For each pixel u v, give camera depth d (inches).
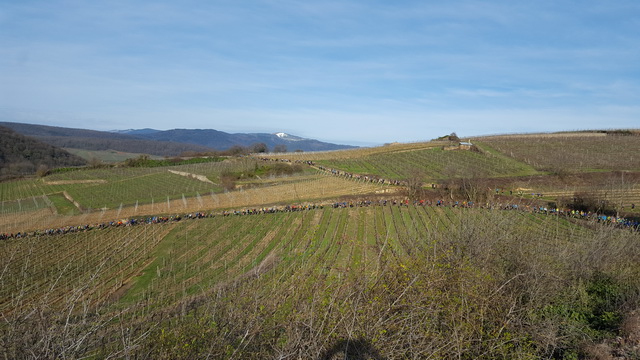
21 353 261.3
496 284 469.1
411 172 3009.4
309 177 2994.6
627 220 1504.7
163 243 1541.6
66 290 1007.0
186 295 816.3
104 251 1448.1
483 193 1834.4
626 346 423.2
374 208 1991.9
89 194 2650.1
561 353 440.5
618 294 544.7
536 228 1114.1
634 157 3016.7
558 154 3248.0
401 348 336.5
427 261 438.3
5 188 2933.1
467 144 3799.2
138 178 3221.0
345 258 747.4
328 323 333.4
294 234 1588.3
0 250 1428.4
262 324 346.6
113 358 304.3
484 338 402.9
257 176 3093.0
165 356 325.1
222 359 322.7
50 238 1601.9
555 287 550.6
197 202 2327.8
